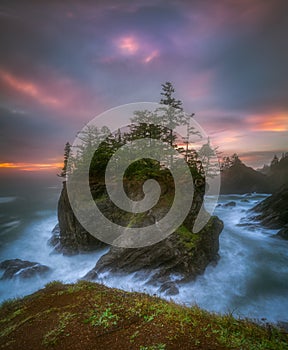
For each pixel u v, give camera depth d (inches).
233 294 565.6
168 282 562.9
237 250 855.7
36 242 1082.7
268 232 1050.1
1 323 283.9
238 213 1517.0
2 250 983.0
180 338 182.7
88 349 183.3
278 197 1251.2
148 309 243.9
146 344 177.6
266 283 628.7
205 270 649.6
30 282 666.2
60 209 997.8
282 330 220.2
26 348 202.5
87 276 627.2
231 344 172.9
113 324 215.5
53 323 237.0
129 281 589.9
